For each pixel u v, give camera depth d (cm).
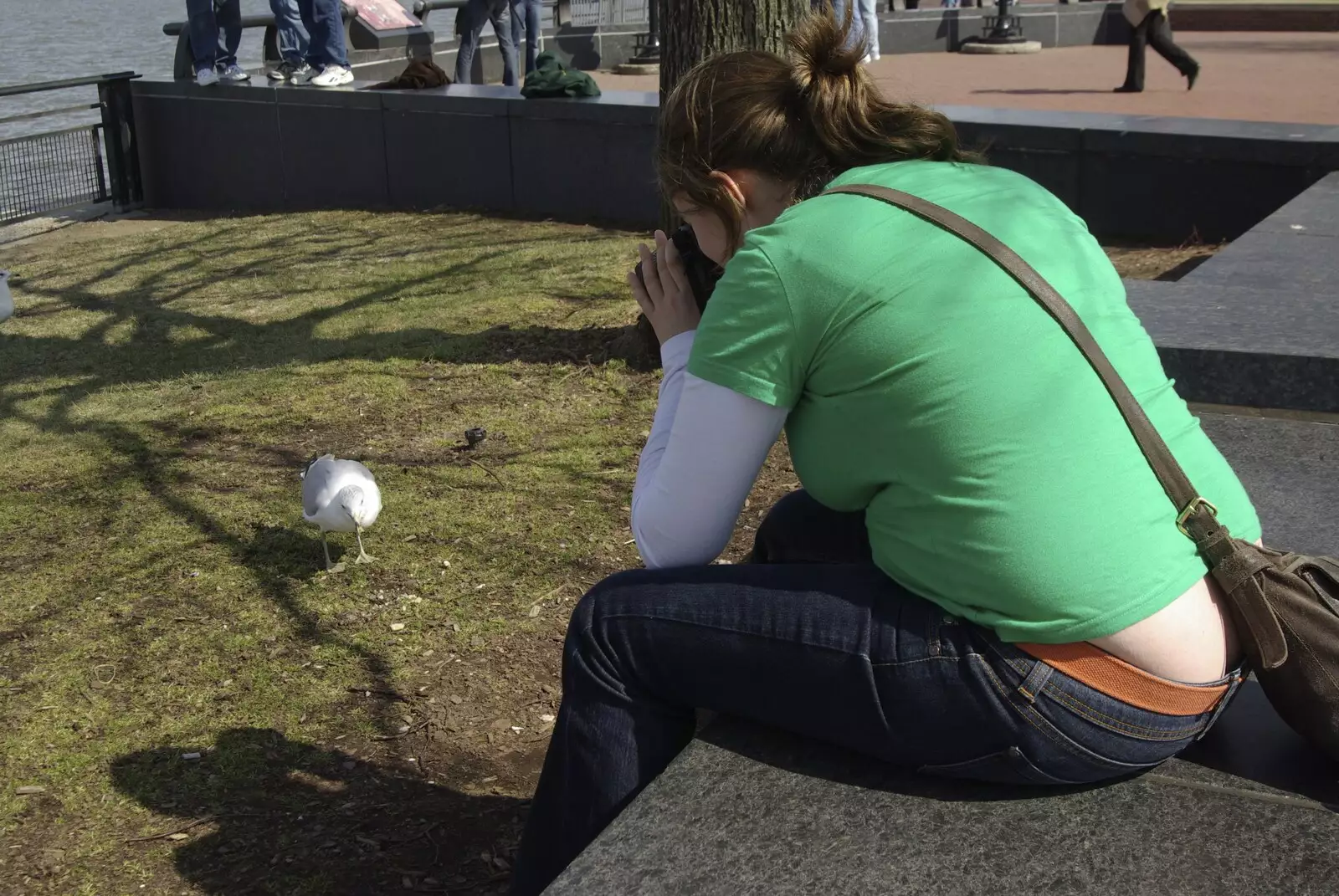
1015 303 168
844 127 188
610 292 756
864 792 185
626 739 192
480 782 328
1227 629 175
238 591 422
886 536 176
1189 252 767
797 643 178
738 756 193
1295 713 181
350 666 378
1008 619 167
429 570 433
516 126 981
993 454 164
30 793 321
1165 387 179
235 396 609
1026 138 823
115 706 359
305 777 328
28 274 888
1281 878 167
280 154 1086
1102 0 2100
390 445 541
